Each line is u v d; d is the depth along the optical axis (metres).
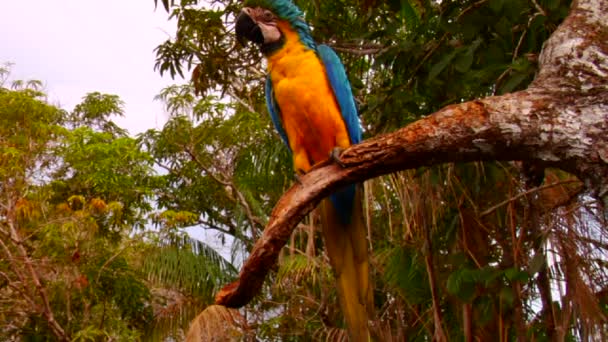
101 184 10.20
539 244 4.48
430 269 5.21
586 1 2.51
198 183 10.98
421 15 4.50
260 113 9.50
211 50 6.02
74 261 8.58
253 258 2.65
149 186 11.00
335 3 5.56
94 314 9.06
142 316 9.48
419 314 6.52
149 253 8.76
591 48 2.35
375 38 4.29
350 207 3.56
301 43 4.03
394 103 4.04
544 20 3.20
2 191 9.02
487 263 5.17
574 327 4.54
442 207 5.26
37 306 8.62
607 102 2.27
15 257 8.71
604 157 2.21
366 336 3.47
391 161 2.52
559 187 4.54
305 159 4.06
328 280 7.34
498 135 2.35
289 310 8.10
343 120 4.00
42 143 9.76
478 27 3.37
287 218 2.62
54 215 9.30
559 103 2.32
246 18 4.08
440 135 2.41
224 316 6.82
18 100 9.62
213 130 10.05
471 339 5.19
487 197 5.17
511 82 3.11
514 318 4.79
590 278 4.36
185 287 8.50
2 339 8.97
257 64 6.57
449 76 3.79
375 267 6.43
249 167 9.35
